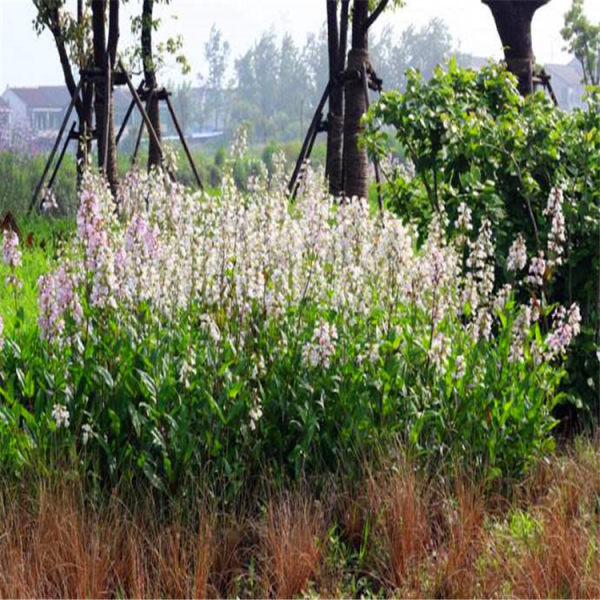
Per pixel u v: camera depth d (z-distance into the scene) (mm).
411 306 6773
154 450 5809
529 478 6422
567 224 7918
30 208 16016
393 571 5328
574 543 5223
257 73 109875
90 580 4875
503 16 12203
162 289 6383
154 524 5488
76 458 5531
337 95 16781
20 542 4992
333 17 16594
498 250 7902
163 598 4973
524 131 8094
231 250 6539
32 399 6207
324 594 5062
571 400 7559
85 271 6227
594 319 7723
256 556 5465
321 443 6234
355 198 6945
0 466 5633
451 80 8523
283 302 6473
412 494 5562
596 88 8547
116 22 15875
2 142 22766
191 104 102062
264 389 6309
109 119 15758
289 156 36688
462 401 6422
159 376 5824
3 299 9305
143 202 7195
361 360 6402
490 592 5000
